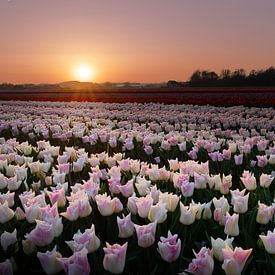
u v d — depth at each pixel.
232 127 11.61
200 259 1.96
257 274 2.30
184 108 18.69
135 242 2.49
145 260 2.44
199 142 6.46
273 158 5.04
